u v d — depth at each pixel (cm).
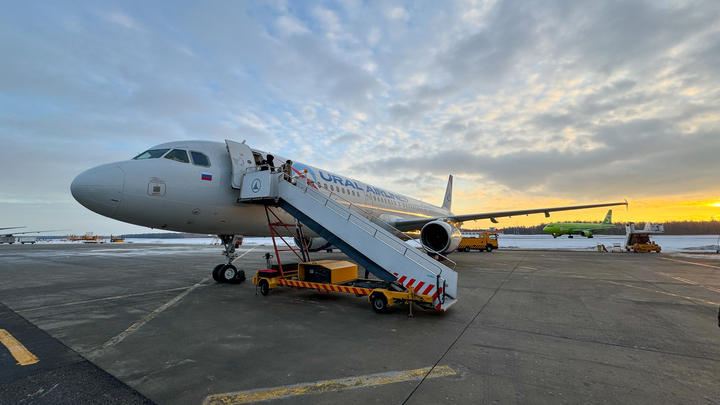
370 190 1608
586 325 550
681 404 290
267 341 473
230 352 428
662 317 601
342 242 757
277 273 872
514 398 302
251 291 895
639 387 324
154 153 819
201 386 329
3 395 307
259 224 984
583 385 329
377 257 691
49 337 491
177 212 791
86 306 710
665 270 1365
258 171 877
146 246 3978
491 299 772
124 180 709
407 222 1659
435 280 618
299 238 972
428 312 650
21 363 390
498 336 494
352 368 375
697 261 1803
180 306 709
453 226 1299
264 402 297
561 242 5012
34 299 788
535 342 464
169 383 336
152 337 493
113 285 998
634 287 935
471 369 371
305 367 378
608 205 1664
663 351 427
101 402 296
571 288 919
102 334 508
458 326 551
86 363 391
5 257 2145
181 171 795
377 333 512
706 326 541
